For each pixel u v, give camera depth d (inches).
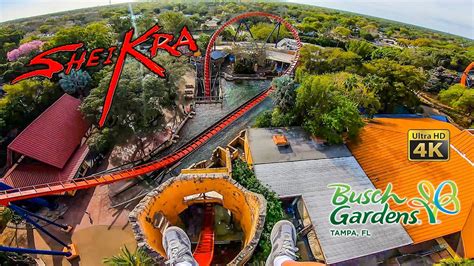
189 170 1318.9
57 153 1844.2
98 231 1531.7
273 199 1346.0
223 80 3253.0
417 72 2455.7
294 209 1457.9
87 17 5979.3
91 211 1632.6
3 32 3779.5
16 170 1734.7
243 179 1423.5
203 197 1258.6
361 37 5088.6
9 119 2076.8
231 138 2204.7
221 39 4160.9
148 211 1005.2
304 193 1450.5
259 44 3811.5
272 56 3521.2
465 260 1157.1
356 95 2090.3
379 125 1961.1
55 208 1642.5
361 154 1723.7
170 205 1147.3
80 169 1857.8
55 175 1763.0
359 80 2308.1
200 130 2359.7
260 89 3093.0
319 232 1299.2
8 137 2052.2
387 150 1743.4
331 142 1724.9
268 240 1136.2
